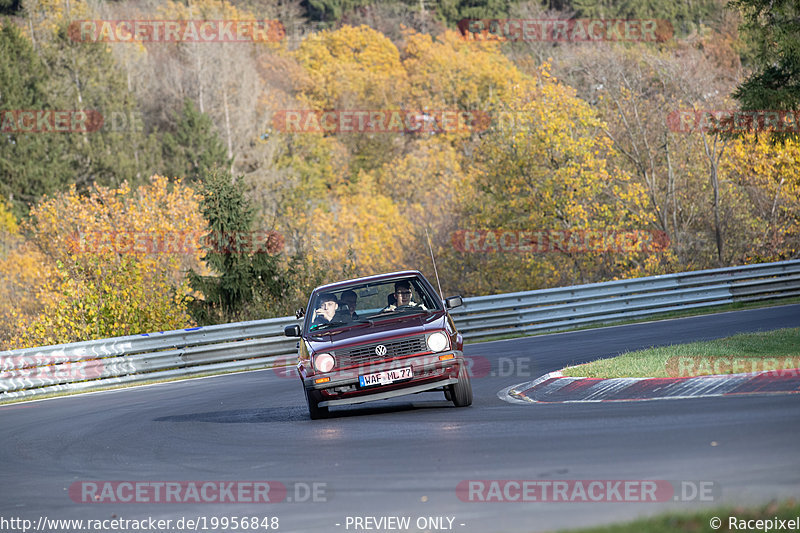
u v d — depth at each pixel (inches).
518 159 5866.1
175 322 4197.8
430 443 1151.6
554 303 3390.7
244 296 4279.0
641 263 5644.7
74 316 4106.8
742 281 3639.3
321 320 1585.9
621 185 6122.1
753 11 3786.9
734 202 5871.1
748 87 3831.2
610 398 1387.8
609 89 6235.2
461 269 6072.8
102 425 1731.1
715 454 888.3
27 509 1030.4
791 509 669.3
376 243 7495.1
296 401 1881.2
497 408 1430.9
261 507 925.2
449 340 1478.8
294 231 6968.5
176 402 2071.9
